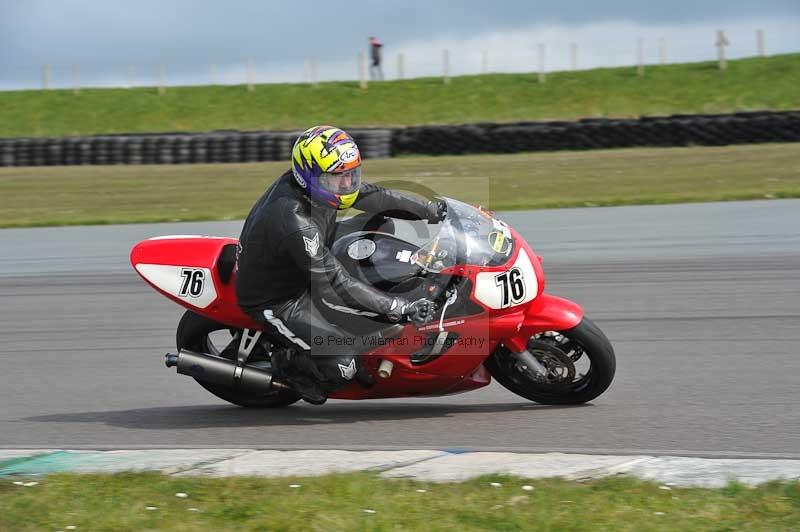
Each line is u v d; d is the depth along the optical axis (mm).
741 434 8742
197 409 10523
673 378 10883
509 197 29141
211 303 9570
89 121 73250
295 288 9234
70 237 24656
